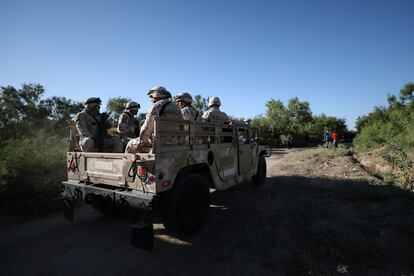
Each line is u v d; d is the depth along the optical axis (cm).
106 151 482
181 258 334
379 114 2438
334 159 1223
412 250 334
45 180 550
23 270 310
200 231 415
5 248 368
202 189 414
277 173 927
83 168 429
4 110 1390
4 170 511
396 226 402
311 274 288
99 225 456
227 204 557
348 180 718
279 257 328
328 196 590
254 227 425
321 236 377
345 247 345
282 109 4059
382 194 560
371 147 1631
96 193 389
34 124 1354
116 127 576
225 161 523
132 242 314
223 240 382
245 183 750
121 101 2322
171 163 366
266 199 586
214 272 299
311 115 4528
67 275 298
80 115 453
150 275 296
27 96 1516
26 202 504
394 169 799
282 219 457
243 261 321
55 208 546
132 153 373
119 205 361
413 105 1891
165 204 369
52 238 400
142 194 347
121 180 374
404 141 1074
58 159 602
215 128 491
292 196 597
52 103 1583
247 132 648
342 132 4838
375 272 291
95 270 308
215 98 571
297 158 1366
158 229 433
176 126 393
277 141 3275
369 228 397
